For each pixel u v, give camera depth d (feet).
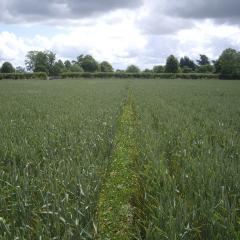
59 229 18.39
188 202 20.75
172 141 36.58
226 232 17.44
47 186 23.49
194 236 17.74
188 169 26.35
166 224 18.16
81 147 33.81
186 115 57.67
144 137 38.73
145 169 27.99
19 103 80.94
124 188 26.11
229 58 391.65
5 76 383.04
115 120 51.44
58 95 110.32
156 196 21.72
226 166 26.68
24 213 19.84
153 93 118.62
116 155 34.63
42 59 563.48
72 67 567.59
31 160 29.37
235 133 40.16
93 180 25.08
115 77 384.47
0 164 29.32
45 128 42.60
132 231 20.08
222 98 97.30
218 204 19.77
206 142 35.01
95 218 20.42
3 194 22.70
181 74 377.30
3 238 17.47
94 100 87.04
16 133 39.09
